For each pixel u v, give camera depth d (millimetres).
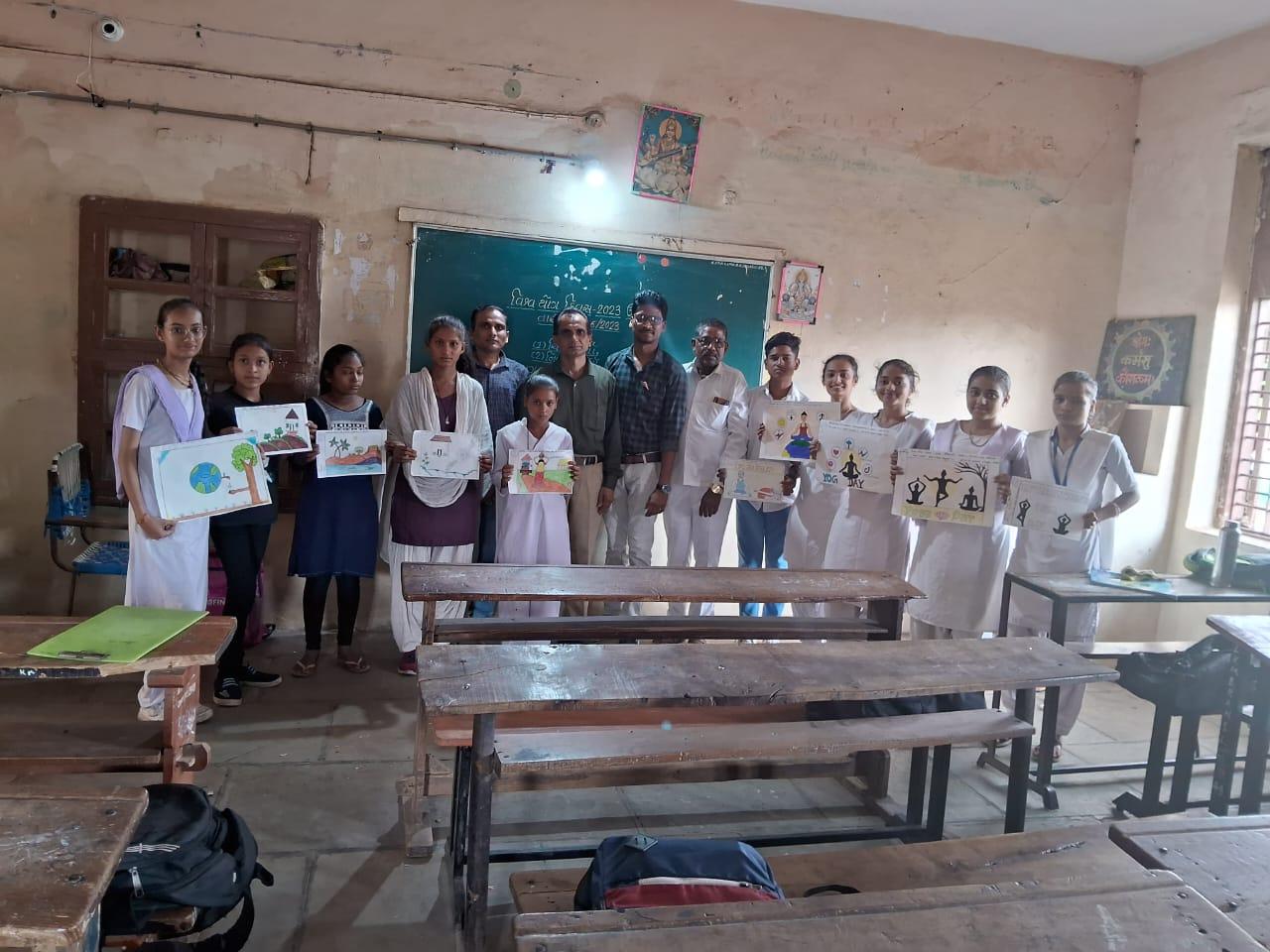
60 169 3670
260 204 3863
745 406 3936
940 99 4562
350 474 3430
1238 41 4297
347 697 3451
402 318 4055
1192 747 2855
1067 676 2145
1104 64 4766
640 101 4207
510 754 1891
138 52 3689
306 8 3822
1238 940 1223
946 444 3469
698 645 2213
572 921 1238
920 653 2268
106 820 1321
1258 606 4191
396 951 2035
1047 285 4836
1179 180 4605
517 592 2553
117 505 3842
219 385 3889
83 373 3750
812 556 3801
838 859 1765
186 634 2113
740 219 4395
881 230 4570
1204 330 4457
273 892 2219
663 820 2695
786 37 4336
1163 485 4609
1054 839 1839
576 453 3861
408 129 3979
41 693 3266
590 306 4262
